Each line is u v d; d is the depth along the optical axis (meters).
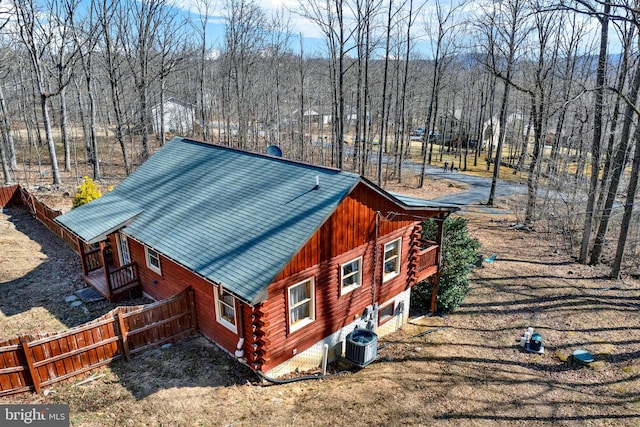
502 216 27.59
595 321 14.80
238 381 10.44
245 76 38.84
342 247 11.80
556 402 10.92
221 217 12.15
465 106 56.09
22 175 32.19
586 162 25.02
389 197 12.62
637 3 14.70
